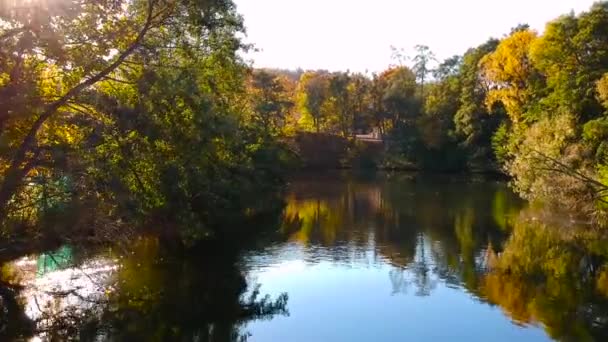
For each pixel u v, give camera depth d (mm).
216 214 33250
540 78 58375
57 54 16312
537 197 38906
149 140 18922
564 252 30953
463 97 75062
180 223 26562
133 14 18969
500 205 47906
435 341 19406
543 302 23172
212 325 20500
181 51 20281
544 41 51938
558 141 36750
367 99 92812
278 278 26719
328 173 79125
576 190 31109
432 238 35344
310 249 32469
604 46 48688
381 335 19922
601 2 52250
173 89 19609
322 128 95312
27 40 15508
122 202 18312
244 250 31859
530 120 52594
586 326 20500
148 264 27328
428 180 69750
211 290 24406
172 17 19125
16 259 24266
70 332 18953
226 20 20062
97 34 17750
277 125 71312
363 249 32625
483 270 28094
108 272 25109
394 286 25562
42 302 20953
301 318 21547
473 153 75688
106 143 18172
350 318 21578
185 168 24719
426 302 23375
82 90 17531
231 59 22734
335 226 39344
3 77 16641
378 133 97438
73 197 17422
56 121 17781
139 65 19141
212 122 24047
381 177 73812
